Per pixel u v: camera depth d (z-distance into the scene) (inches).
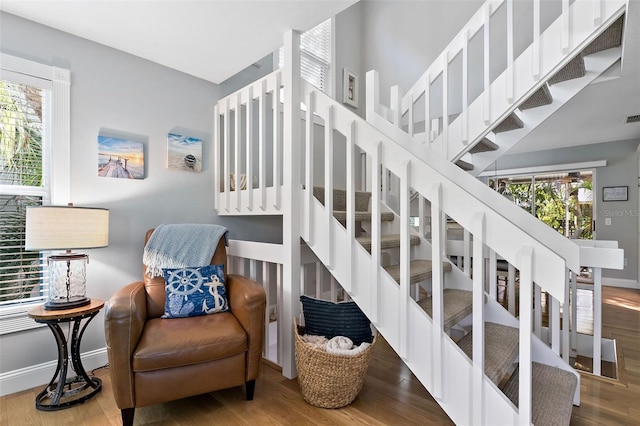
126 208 99.7
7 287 81.1
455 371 62.1
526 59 91.3
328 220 82.7
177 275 86.6
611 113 152.5
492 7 96.5
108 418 69.6
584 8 82.1
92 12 80.3
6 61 80.0
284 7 79.4
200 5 78.2
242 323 77.3
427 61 165.0
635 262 209.9
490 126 98.0
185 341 68.3
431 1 163.6
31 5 77.3
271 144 136.9
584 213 229.6
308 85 89.9
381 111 114.1
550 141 216.2
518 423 55.2
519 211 86.4
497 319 87.7
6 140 82.1
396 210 126.6
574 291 104.9
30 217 71.5
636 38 80.0
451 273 96.1
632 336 121.4
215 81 120.6
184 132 113.4
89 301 80.4
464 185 93.5
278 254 92.7
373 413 71.3
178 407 74.2
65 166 88.4
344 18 176.6
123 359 63.1
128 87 100.6
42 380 84.1
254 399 77.4
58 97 87.6
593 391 81.6
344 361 70.9
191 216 115.1
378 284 73.3
